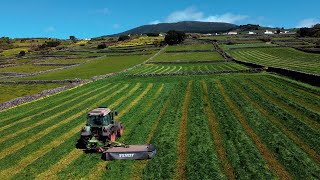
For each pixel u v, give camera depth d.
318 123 26.23
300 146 21.16
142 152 19.88
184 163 18.88
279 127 25.58
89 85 55.66
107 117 22.58
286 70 54.62
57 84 62.16
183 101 38.09
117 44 177.62
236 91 43.00
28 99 42.19
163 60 106.19
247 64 78.44
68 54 145.12
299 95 37.56
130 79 62.88
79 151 21.84
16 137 25.75
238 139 22.61
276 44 133.12
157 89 48.72
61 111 35.50
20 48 186.88
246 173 17.09
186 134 24.52
